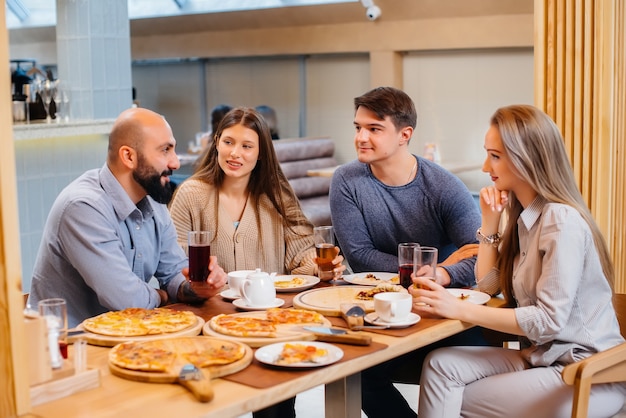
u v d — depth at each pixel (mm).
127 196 2619
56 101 5496
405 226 3100
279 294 2703
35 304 2629
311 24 9484
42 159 5348
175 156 2664
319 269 2822
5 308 1681
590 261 2457
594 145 3154
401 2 8453
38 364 1757
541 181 2490
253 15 9773
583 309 2488
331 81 9766
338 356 1997
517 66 8156
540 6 3178
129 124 2578
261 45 10047
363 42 9086
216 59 10812
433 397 2553
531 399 2428
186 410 1698
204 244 2475
